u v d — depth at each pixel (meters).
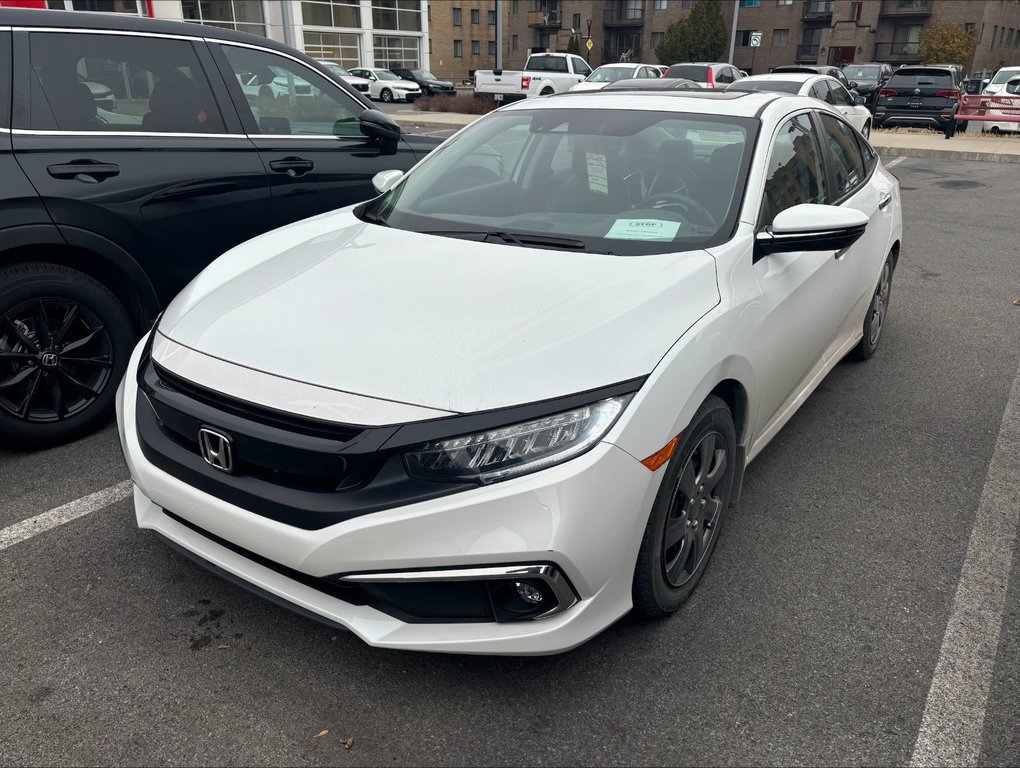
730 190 3.01
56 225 3.40
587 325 2.29
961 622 2.63
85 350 3.65
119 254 3.63
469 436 2.03
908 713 2.26
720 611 2.66
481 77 24.75
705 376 2.37
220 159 3.97
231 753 2.09
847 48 55.56
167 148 3.79
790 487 3.46
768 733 2.18
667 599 2.51
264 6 38.06
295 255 2.92
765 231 2.94
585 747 2.13
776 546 3.03
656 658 2.44
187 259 3.91
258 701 2.26
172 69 3.88
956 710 2.27
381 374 2.15
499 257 2.74
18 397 3.51
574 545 2.03
